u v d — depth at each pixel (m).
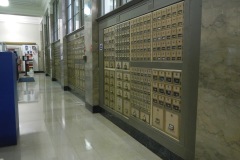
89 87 4.79
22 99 6.24
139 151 2.75
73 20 7.23
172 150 2.36
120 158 2.55
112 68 3.87
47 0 12.13
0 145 2.87
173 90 2.31
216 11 1.58
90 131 3.49
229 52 1.50
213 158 1.68
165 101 2.46
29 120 4.11
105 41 4.13
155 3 2.54
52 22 11.53
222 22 1.54
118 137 3.23
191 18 1.99
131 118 3.26
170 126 2.39
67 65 8.10
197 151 1.84
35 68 16.95
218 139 1.62
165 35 2.39
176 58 2.24
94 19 4.46
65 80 8.12
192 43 1.99
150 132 2.78
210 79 1.67
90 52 4.64
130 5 3.10
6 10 13.09
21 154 2.66
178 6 2.17
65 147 2.86
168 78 2.38
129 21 3.18
